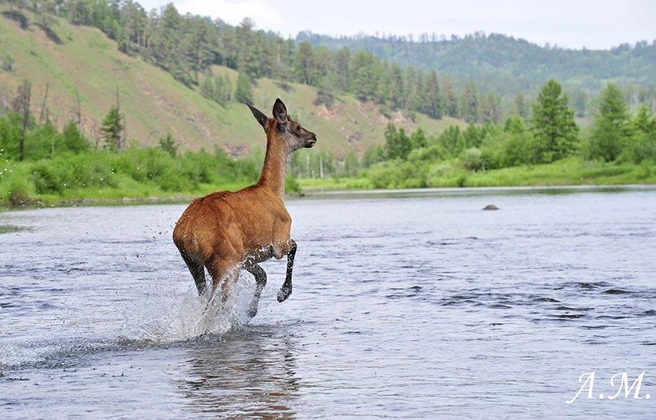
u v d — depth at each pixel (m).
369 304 19.53
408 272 26.08
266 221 17.23
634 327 15.89
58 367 13.30
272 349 14.50
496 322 16.73
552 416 10.12
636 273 24.31
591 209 67.44
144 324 16.61
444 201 99.50
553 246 34.28
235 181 170.75
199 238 15.91
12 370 13.12
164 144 196.00
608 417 10.06
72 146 156.12
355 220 61.12
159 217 63.38
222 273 16.05
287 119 18.75
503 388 11.48
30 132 163.25
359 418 10.05
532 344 14.47
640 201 80.88
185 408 10.62
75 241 40.94
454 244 37.00
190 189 144.00
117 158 129.62
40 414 10.45
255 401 10.91
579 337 15.02
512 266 27.11
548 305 18.75
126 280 24.81
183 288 22.66
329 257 31.72
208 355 14.08
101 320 17.70
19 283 24.16
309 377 12.30
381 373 12.48
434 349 14.20
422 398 10.98
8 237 43.88
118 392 11.55
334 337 15.51
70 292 22.14
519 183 198.88
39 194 109.62
